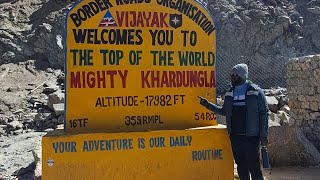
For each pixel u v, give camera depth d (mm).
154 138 3334
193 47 3551
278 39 14797
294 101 7039
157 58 3471
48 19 15586
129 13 3398
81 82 3311
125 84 3402
